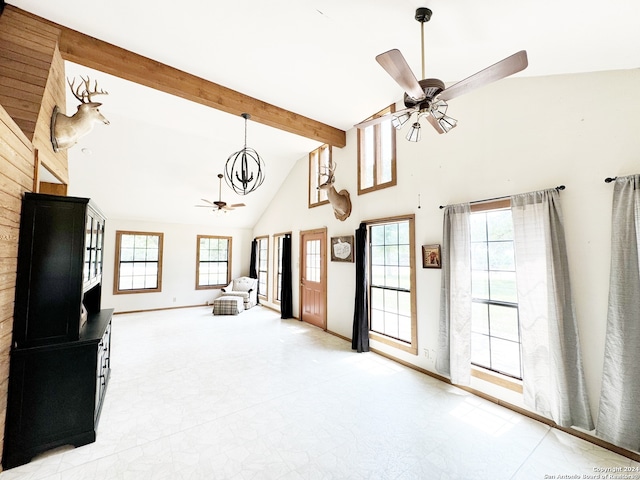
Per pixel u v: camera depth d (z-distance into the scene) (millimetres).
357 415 2652
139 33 2781
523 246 2631
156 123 4895
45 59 2574
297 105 4184
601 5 1627
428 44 2486
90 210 2650
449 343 3217
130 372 3586
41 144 2473
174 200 6914
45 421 2111
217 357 4133
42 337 2150
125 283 7164
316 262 5930
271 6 2389
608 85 2301
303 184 6488
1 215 1843
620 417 2080
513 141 2826
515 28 2055
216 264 8516
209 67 3297
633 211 2090
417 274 3723
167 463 2029
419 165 3752
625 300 2098
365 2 2178
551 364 2408
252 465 2016
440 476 1921
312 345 4688
